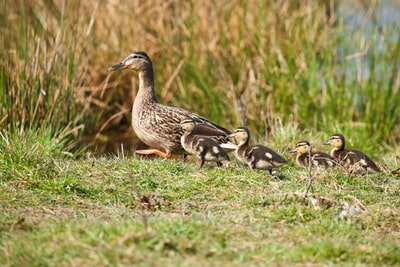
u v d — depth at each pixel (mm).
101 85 18547
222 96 17797
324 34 18516
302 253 8125
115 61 18719
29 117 14688
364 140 15953
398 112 17078
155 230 8250
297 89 17234
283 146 14484
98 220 9133
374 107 16859
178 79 18406
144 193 10516
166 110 14109
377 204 10359
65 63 15945
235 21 18766
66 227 8461
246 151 11805
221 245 8266
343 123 16688
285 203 9969
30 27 15922
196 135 12500
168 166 11547
